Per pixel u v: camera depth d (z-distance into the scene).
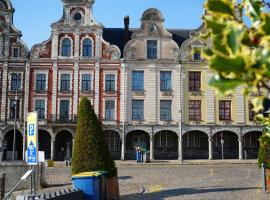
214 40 3.07
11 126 47.47
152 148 47.81
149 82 49.16
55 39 49.16
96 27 49.25
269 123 4.64
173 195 17.77
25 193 16.31
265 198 16.36
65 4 49.47
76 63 48.88
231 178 25.36
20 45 49.06
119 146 48.75
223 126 48.75
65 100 48.44
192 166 37.34
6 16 49.25
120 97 48.59
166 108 48.97
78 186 15.02
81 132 17.25
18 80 48.62
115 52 49.38
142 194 18.41
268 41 2.86
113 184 17.00
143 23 50.03
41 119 47.75
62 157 48.03
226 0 3.25
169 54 49.84
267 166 18.52
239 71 2.74
